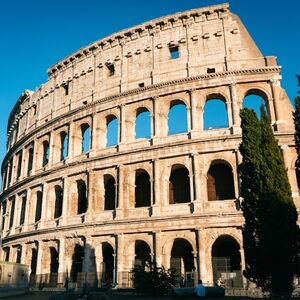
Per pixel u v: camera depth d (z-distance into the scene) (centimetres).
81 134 8000
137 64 7475
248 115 4603
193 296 4291
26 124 9712
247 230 4194
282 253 3931
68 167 7569
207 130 6431
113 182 7356
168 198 6306
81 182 7500
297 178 6328
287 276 3934
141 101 7138
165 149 6500
